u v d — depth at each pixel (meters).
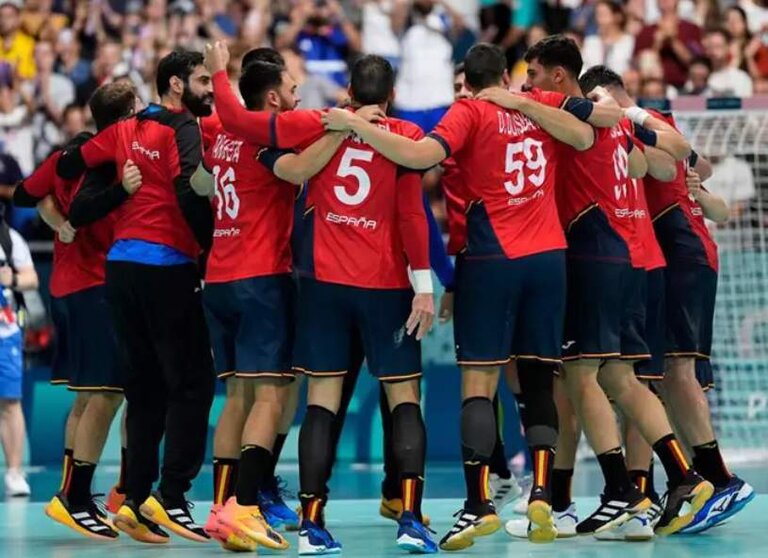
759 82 53.16
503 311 23.77
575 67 25.36
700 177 28.84
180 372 25.70
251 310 23.88
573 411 26.62
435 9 55.53
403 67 54.84
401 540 22.94
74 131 51.12
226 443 24.64
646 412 25.58
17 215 49.50
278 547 23.31
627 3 55.53
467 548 24.14
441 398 47.50
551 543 25.09
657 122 26.56
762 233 44.06
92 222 26.00
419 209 23.11
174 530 25.33
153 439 26.28
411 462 23.25
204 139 26.27
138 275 25.47
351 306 23.38
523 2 56.62
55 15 56.50
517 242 23.73
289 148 23.48
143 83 54.25
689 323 27.62
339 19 56.50
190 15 55.94
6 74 54.25
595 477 41.09
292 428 46.88
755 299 44.31
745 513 30.33
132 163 25.59
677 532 26.58
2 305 37.97
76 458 26.67
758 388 44.56
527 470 42.50
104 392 26.72
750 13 56.59
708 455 27.17
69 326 27.02
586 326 25.02
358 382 47.41
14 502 35.56
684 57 53.56
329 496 36.22
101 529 26.61
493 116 23.83
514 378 28.64
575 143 24.17
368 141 22.81
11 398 37.88
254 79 24.34
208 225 25.47
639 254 25.58
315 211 23.66
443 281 27.14
